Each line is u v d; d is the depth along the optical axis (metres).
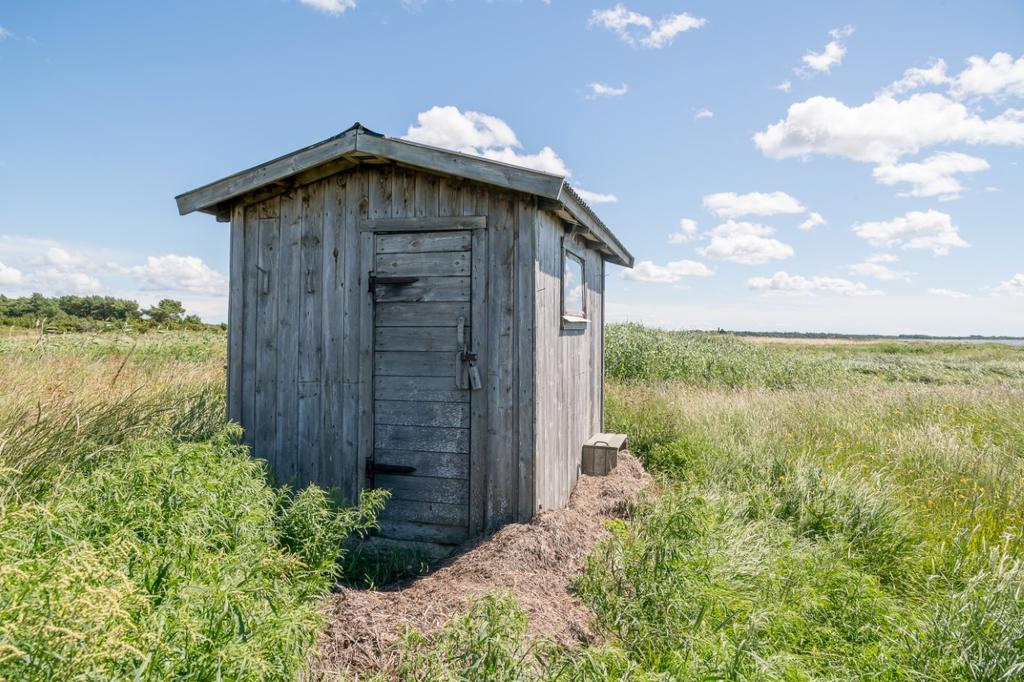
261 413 5.61
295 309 5.53
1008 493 5.73
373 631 3.02
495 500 4.96
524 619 2.80
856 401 10.41
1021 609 3.25
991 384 13.97
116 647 1.75
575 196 5.24
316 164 5.09
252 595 2.51
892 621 3.42
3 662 1.54
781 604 3.47
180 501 3.01
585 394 7.22
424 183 5.20
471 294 5.07
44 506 2.60
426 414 5.16
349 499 5.31
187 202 5.45
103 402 5.45
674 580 3.49
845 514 5.18
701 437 7.79
